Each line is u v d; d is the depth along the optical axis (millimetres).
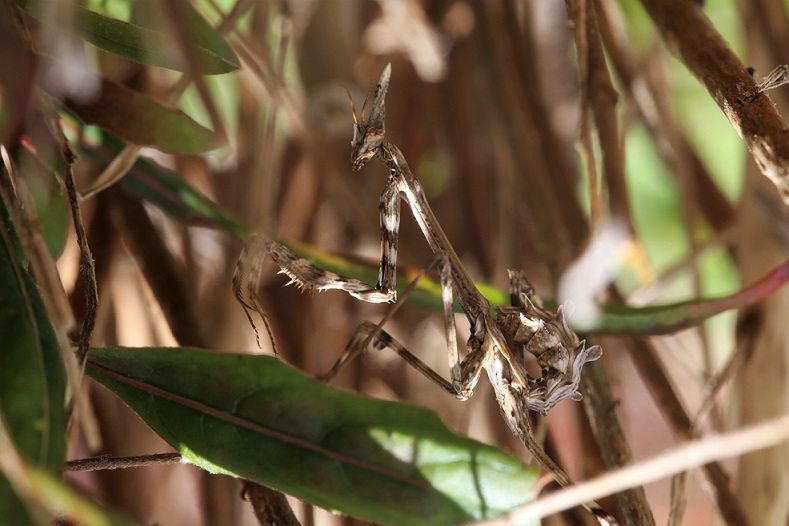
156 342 267
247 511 280
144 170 246
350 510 221
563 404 269
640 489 228
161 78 273
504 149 278
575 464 263
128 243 250
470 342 235
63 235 231
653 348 253
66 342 211
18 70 215
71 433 222
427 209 237
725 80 222
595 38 240
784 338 253
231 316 265
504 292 244
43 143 225
